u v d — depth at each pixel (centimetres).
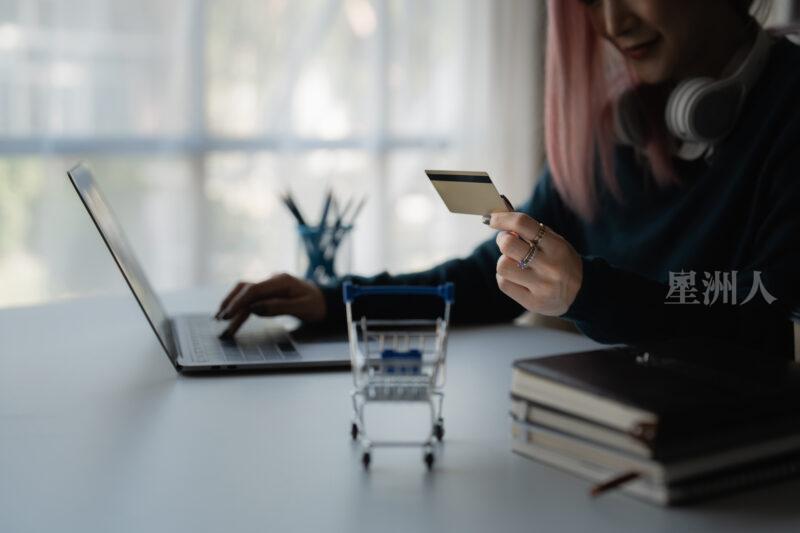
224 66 302
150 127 289
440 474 85
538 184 173
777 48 149
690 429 76
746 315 117
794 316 118
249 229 312
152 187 293
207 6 295
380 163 338
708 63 151
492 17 353
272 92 312
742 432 79
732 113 146
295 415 102
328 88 325
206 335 137
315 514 76
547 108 161
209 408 104
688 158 153
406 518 75
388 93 337
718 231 148
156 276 297
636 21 149
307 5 316
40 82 269
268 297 140
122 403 106
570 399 83
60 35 271
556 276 108
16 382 115
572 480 83
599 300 110
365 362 90
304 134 321
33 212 272
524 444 89
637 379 84
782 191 136
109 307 160
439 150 351
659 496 77
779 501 78
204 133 300
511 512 76
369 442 86
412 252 351
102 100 280
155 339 136
